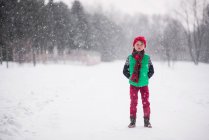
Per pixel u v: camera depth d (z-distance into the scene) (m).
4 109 6.18
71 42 49.97
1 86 11.08
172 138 3.95
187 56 55.81
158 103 7.33
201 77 16.88
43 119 5.30
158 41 47.62
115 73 21.88
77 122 5.09
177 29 43.44
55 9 45.41
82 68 29.58
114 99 8.14
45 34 39.41
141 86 4.52
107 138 4.00
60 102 7.44
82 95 8.98
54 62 40.53
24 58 33.91
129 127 4.62
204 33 44.69
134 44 4.57
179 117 5.50
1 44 28.33
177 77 17.16
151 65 4.56
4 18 28.48
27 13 32.62
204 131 4.36
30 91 9.66
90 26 56.91
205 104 7.03
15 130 4.38
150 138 3.94
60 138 4.04
